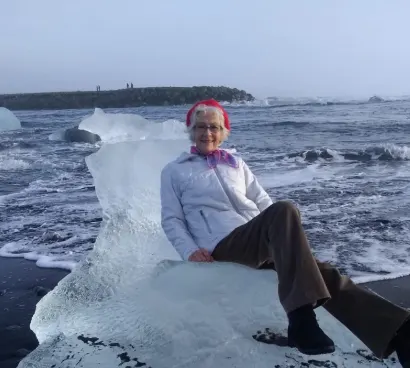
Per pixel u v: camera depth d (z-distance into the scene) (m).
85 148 16.48
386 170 9.98
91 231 6.15
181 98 61.38
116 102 60.03
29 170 11.77
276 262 2.35
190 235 2.99
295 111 37.00
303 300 2.18
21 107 61.06
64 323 2.83
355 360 2.39
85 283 3.04
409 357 2.22
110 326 2.68
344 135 17.41
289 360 2.36
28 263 5.05
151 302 2.71
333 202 7.19
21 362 2.54
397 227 5.83
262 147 14.48
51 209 7.47
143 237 3.51
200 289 2.67
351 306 2.33
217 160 3.11
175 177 3.09
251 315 2.56
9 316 3.78
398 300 3.81
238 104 57.94
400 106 42.44
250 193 3.19
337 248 5.12
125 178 4.00
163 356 2.43
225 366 2.34
